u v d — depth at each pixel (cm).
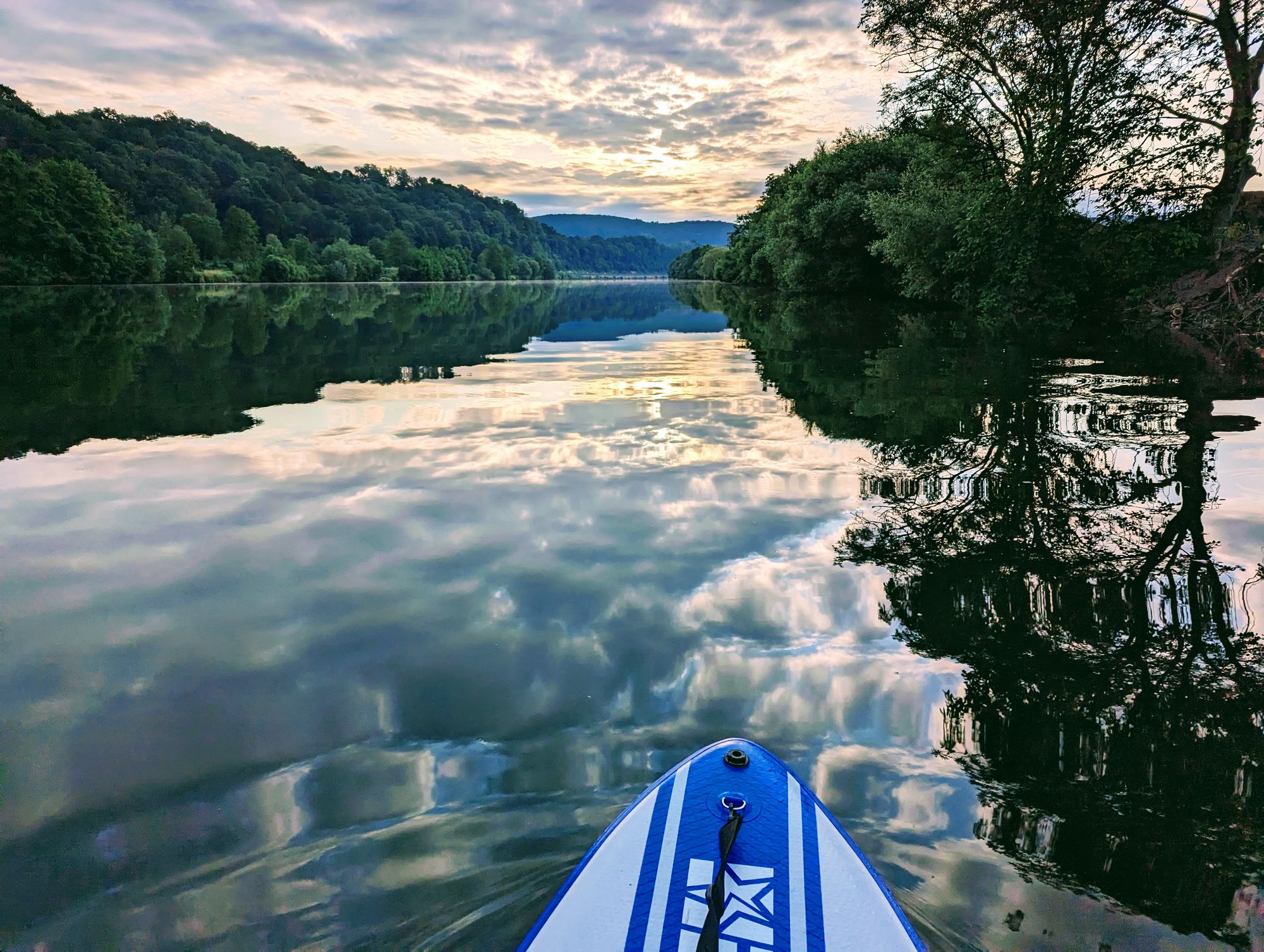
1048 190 1534
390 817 245
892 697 308
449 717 298
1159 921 205
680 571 425
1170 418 745
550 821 244
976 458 632
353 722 296
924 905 212
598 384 1058
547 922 204
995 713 296
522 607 387
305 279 8981
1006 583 404
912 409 826
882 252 2567
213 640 356
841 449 672
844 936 202
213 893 216
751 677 323
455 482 591
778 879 218
